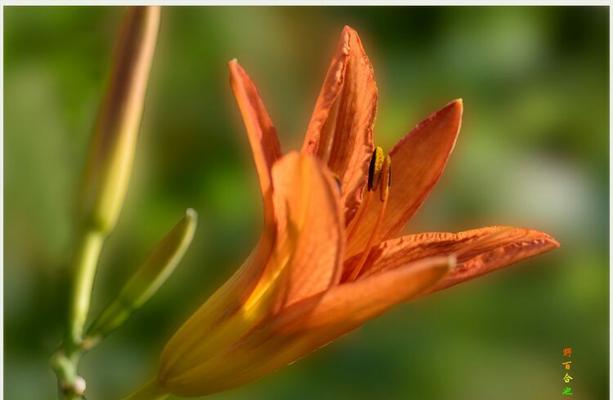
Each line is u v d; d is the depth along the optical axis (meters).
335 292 0.93
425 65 1.25
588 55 1.29
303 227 0.93
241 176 1.21
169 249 0.94
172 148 1.20
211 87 1.21
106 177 0.93
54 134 1.15
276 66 1.22
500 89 1.26
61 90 1.16
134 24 0.93
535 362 1.24
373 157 0.97
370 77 0.97
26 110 1.15
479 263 0.96
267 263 0.95
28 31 1.16
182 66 1.21
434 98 1.25
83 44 1.17
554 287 1.26
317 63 1.23
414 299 0.96
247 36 1.22
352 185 0.97
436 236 0.98
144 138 1.20
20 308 1.14
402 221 0.99
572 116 1.27
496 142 1.25
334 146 0.97
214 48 1.21
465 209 1.24
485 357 1.24
